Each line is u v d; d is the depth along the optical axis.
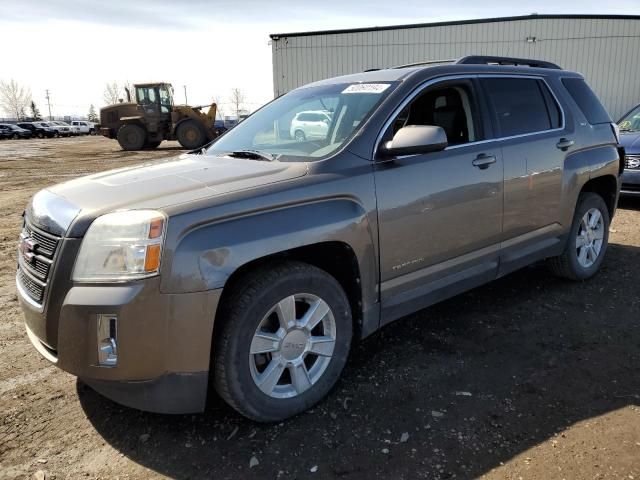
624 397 2.85
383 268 2.99
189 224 2.30
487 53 20.88
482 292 4.47
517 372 3.14
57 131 58.59
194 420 2.74
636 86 20.44
